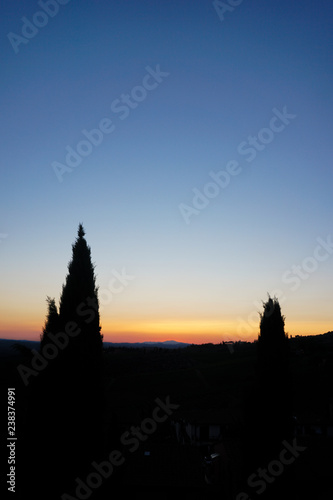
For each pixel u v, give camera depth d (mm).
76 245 15023
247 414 19531
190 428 51125
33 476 13094
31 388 13695
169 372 109812
